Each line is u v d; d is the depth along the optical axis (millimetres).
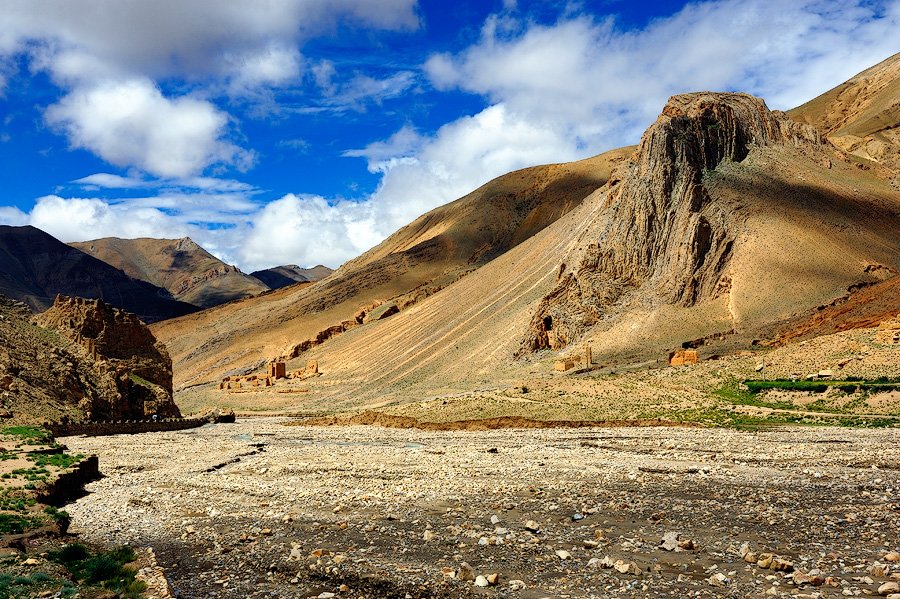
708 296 134625
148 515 37156
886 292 107625
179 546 30422
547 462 50156
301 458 59688
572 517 32469
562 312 143875
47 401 90062
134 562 27469
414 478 45688
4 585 22719
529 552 27062
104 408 103000
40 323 117688
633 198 154250
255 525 33750
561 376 112438
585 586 22953
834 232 147250
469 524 32156
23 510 35531
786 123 193875
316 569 25859
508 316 164750
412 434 80625
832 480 38656
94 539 32156
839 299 117750
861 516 29891
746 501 34000
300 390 182250
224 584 24828
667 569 24297
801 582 22000
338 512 35938
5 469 45312
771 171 169000
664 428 70812
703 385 88000
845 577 22438
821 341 91125
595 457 52188
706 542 27344
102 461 61375
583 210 199000
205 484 46688
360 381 174875
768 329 113500
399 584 23938
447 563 26062
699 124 172875
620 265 148250
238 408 171875
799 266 132500
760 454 50031
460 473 46750
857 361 81500
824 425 67125
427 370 159250
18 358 93812
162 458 63531
